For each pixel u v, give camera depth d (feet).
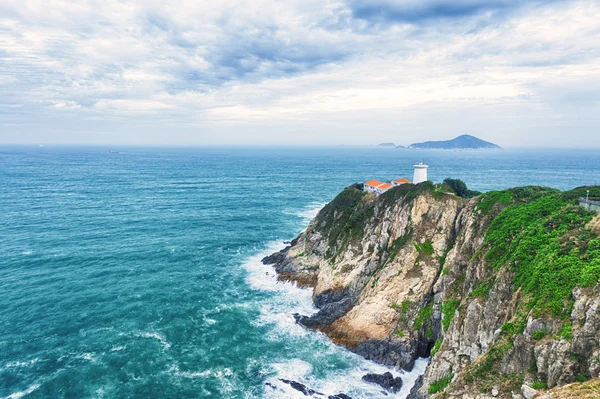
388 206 194.59
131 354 138.41
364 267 177.58
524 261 106.73
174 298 182.70
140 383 123.85
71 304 172.35
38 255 231.09
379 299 153.38
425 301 148.25
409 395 117.08
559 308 84.89
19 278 197.06
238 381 126.62
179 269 219.61
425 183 188.14
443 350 114.52
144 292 187.73
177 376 127.95
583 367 74.59
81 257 231.09
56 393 118.01
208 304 178.40
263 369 132.98
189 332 154.30
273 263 231.09
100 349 140.46
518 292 100.89
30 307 168.04
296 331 157.28
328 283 182.29
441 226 168.14
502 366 88.33
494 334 98.53
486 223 142.82
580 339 76.64
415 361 137.69
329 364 136.67
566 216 113.70
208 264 229.66
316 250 218.59
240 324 161.48
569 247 98.17
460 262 141.08
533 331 85.71
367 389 123.95
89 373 127.24
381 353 138.92
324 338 152.25
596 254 89.71
